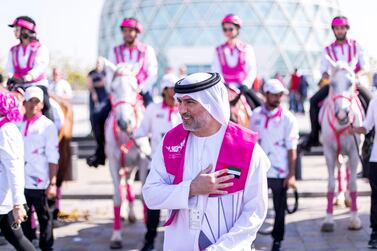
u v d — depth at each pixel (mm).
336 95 7715
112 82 7512
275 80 7125
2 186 5090
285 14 51562
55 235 8617
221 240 3303
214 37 49844
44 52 8281
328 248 7570
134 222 9383
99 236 8531
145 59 8539
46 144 6773
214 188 3307
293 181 7062
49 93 8906
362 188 11312
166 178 3535
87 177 14117
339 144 8172
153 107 7656
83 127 23891
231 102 7867
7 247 7922
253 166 3387
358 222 8461
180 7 50875
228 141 3410
